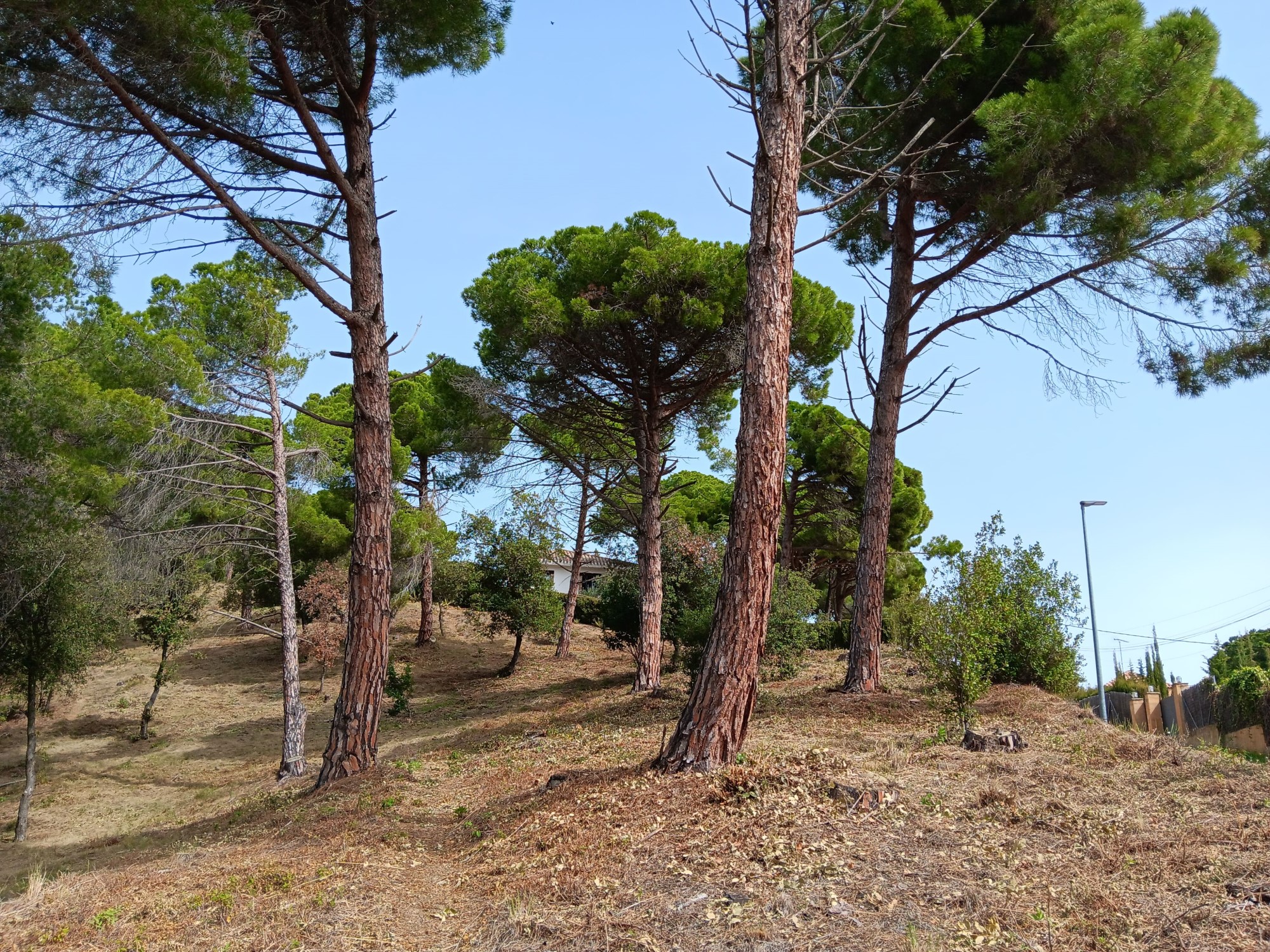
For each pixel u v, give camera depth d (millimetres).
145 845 12219
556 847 6859
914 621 11547
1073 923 4773
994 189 13570
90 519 15750
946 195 14836
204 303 17656
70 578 16672
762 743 10430
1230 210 13320
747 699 8344
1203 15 11891
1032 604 14922
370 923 5754
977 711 12555
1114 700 20422
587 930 5250
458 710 21547
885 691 14242
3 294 12039
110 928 6148
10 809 18000
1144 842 5875
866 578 14438
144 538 16875
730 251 17312
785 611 17859
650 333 17891
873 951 4648
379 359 12008
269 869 7270
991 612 10953
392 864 7215
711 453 24047
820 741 10570
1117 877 5348
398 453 26906
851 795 6871
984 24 13508
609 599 23609
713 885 5695
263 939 5562
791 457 31297
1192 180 13133
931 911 5082
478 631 27641
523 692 23250
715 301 17000
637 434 19031
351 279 12039
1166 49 11703
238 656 31469
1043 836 6207
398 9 11758
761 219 8953
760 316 8766
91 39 9555
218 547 18438
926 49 13172
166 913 6371
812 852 6016
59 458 14094
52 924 6512
